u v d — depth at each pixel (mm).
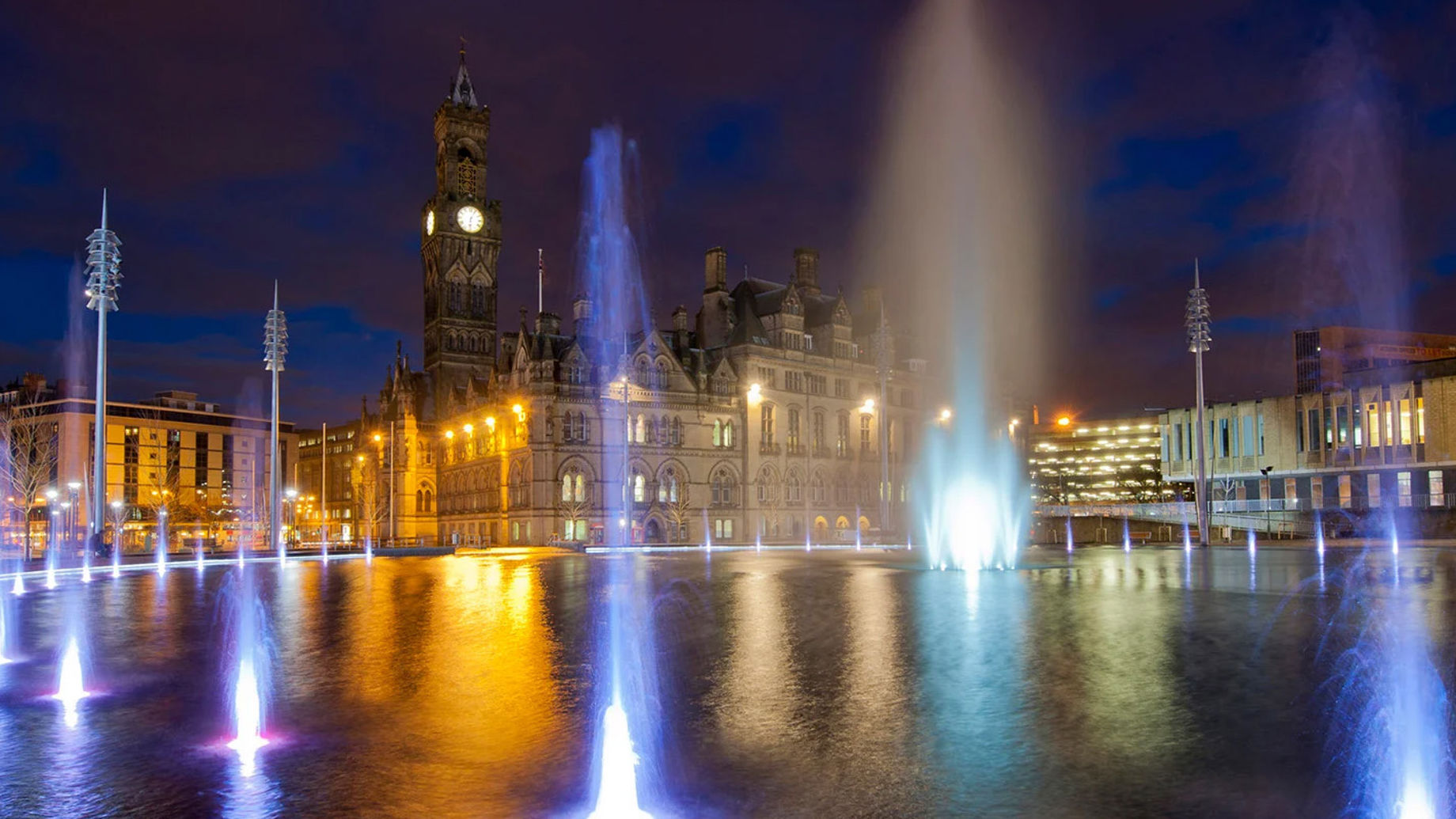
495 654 22922
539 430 111625
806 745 14148
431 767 13414
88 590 44656
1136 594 35531
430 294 155000
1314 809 11250
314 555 79938
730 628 26688
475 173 155000
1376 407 110625
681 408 120500
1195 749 13688
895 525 139500
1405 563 54625
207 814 11547
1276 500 118875
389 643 24969
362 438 166750
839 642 23844
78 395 179875
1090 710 16125
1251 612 29312
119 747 14719
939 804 11539
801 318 131750
